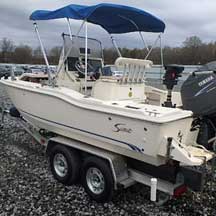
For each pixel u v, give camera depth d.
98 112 3.70
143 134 3.29
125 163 3.78
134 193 4.09
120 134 3.53
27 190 4.09
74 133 4.20
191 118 3.54
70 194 4.02
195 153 3.47
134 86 4.58
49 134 4.98
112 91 4.25
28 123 5.44
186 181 3.28
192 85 3.90
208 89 3.76
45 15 4.45
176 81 4.20
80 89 4.80
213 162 3.44
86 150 3.94
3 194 3.95
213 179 4.10
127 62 4.29
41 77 5.50
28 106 4.97
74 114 4.06
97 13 4.68
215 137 3.81
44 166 5.00
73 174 4.16
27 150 5.86
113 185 3.66
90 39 5.20
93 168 3.86
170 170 3.47
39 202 3.77
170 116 3.23
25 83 5.02
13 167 4.94
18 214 3.47
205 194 4.03
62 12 4.19
